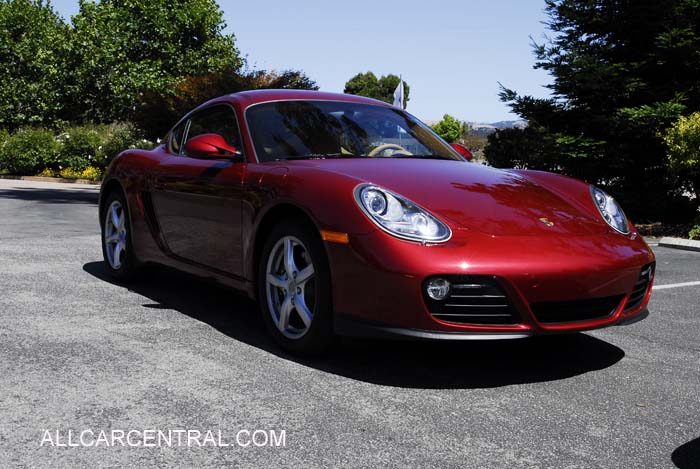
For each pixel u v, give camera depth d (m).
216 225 3.74
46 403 2.50
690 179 11.83
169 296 4.48
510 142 13.84
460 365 3.16
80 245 6.69
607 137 12.33
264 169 3.46
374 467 2.05
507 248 2.82
